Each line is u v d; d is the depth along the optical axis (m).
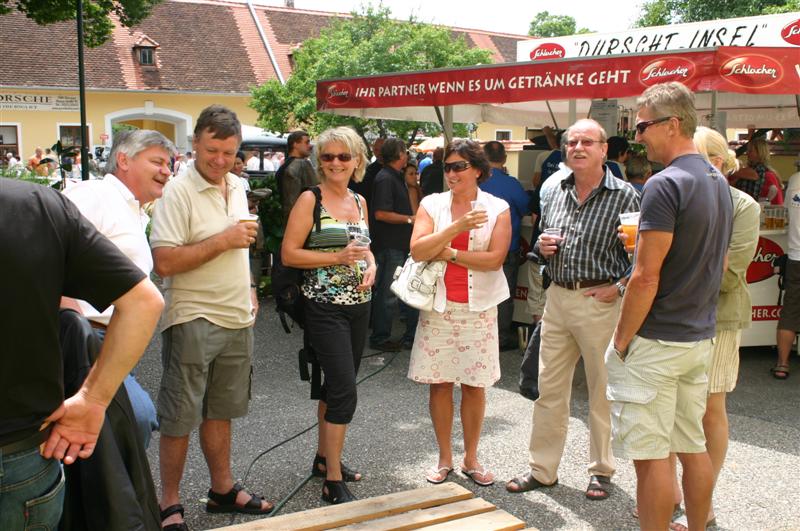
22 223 1.81
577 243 3.77
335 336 3.72
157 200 3.36
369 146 17.33
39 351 1.85
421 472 4.23
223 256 3.40
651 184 2.86
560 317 3.88
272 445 4.61
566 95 6.16
